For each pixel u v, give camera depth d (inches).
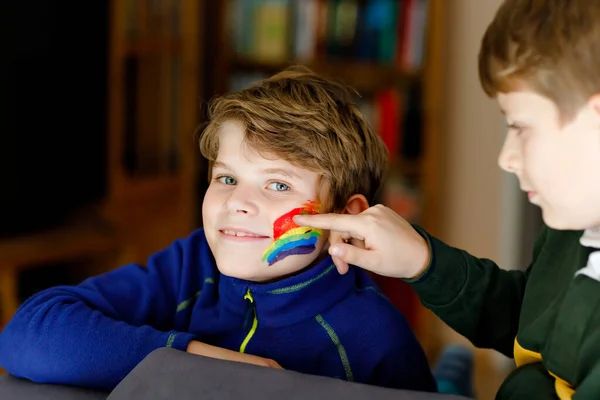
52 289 40.1
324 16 113.7
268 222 37.1
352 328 38.9
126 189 106.0
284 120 37.8
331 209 39.2
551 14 26.6
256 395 26.5
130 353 35.0
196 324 40.6
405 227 34.9
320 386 26.7
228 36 116.6
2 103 89.7
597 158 27.0
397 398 26.1
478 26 113.0
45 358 35.6
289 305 38.3
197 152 111.8
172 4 110.0
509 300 37.4
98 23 99.3
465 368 61.1
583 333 29.1
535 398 30.7
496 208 114.7
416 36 111.5
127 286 41.8
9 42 89.3
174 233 112.4
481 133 115.0
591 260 29.3
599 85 26.2
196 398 26.8
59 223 100.1
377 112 115.3
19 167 92.9
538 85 27.0
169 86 111.6
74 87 97.7
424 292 36.0
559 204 28.1
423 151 113.0
